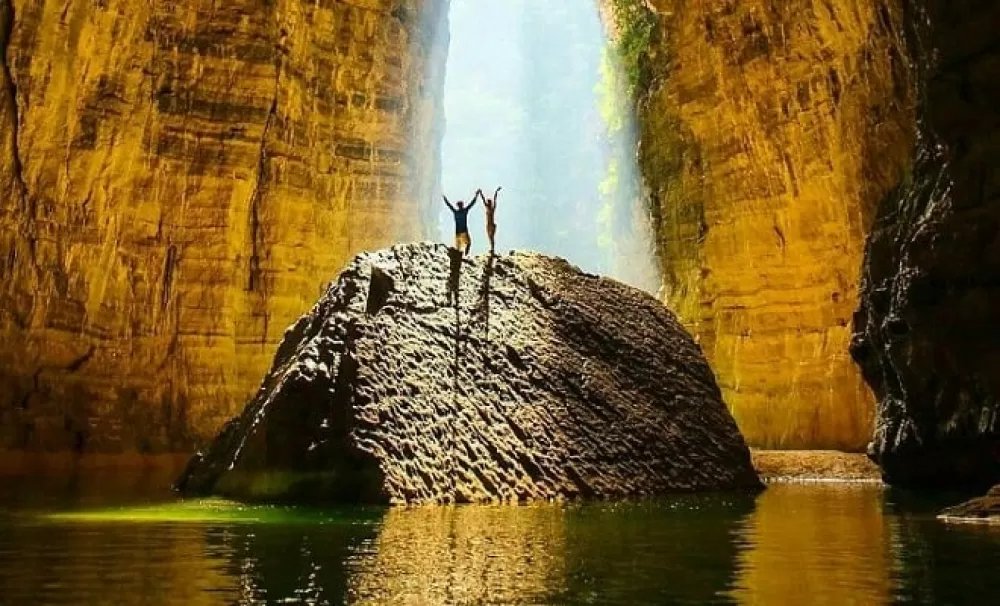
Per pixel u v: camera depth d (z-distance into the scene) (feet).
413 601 14.88
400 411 34.73
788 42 71.77
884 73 59.36
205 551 20.83
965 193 38.86
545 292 43.57
